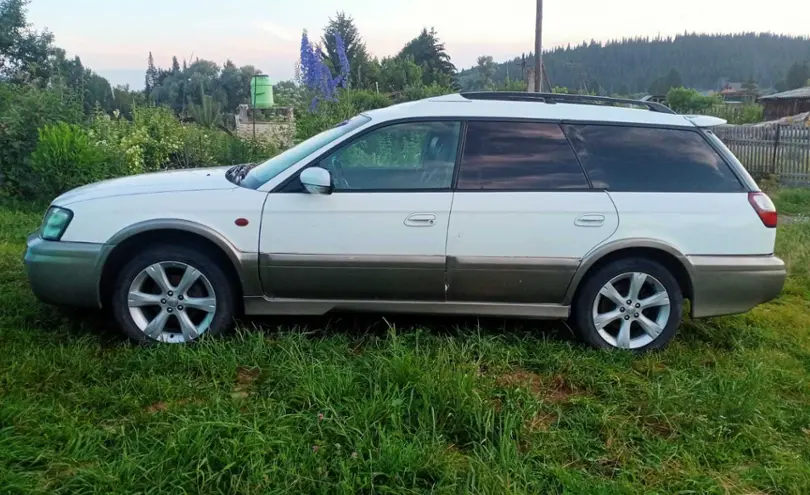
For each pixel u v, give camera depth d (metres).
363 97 18.94
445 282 4.36
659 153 4.56
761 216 4.52
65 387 3.58
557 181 4.41
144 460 2.88
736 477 3.11
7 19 26.42
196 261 4.23
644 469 3.10
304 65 11.30
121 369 3.80
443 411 3.38
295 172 4.32
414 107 4.50
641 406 3.68
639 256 4.52
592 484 2.93
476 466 2.94
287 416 3.29
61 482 2.76
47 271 4.15
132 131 10.58
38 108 9.12
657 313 4.59
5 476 2.72
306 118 11.26
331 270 4.29
